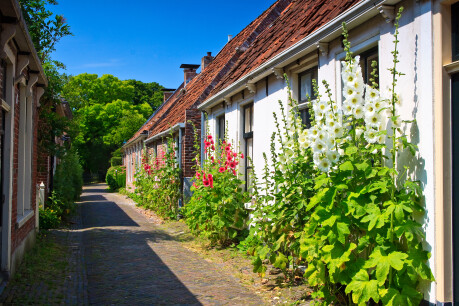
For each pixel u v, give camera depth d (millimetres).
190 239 9156
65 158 12812
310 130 4273
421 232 3545
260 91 7859
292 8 9219
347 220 3834
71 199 13578
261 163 7785
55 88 10664
